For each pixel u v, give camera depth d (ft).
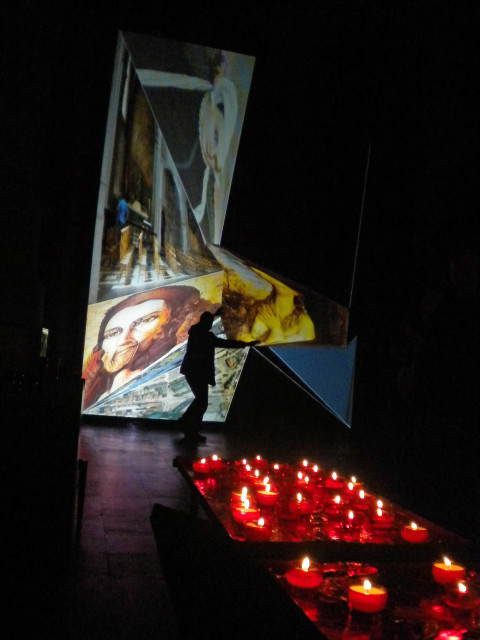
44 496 8.94
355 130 28.91
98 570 11.02
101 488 17.28
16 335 12.80
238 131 31.48
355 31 28.14
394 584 5.63
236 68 30.27
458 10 24.52
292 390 36.73
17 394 8.84
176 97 30.40
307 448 30.25
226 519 8.77
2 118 12.16
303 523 8.83
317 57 29.27
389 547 7.91
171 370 34.83
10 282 12.82
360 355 27.12
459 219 23.00
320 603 4.99
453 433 11.73
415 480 12.17
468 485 11.48
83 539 12.66
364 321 27.89
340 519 9.18
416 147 26.53
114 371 32.81
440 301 12.50
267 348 36.68
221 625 3.67
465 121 24.11
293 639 3.55
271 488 10.56
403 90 26.94
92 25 26.14
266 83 30.42
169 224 32.91
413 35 26.40
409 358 13.80
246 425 36.42
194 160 32.24
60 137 26.21
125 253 31.01
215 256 34.37
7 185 12.55
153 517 4.80
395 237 27.04
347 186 29.50
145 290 32.73
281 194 31.55
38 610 8.99
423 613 4.92
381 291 27.25
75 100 26.18
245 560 4.08
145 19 27.25
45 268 26.25
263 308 35.14
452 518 11.53
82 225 27.32
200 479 11.50
